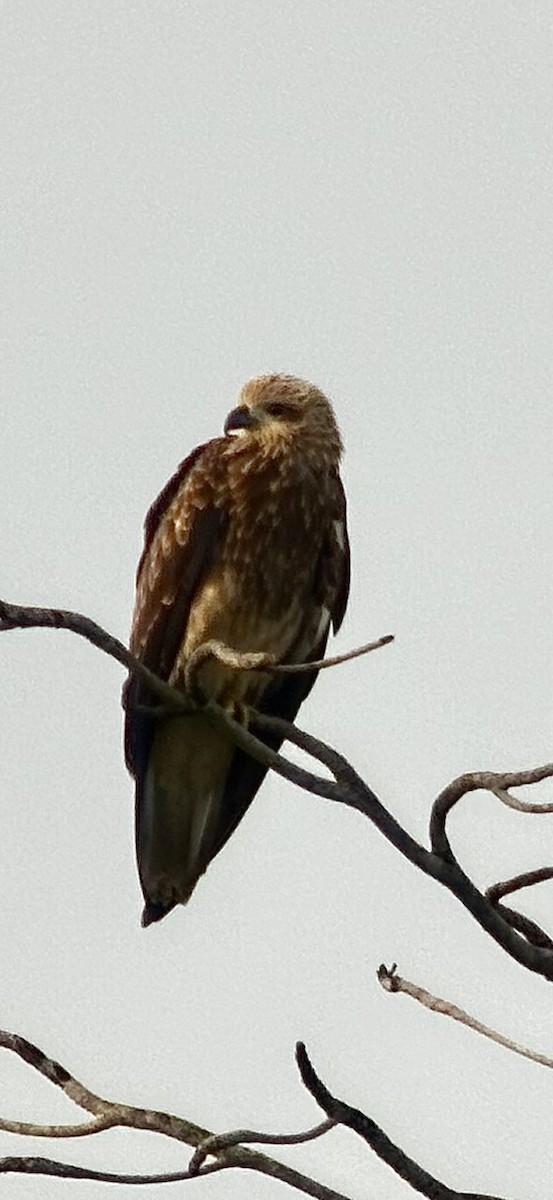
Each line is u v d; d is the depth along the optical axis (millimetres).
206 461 11625
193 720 11398
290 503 11609
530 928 8078
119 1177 7688
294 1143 7707
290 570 11672
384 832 7820
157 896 11789
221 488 11531
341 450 12188
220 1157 7801
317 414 11945
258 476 11562
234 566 11484
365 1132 7477
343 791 7910
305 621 11875
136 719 11500
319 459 11820
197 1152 7660
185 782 11695
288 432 11773
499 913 8039
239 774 11781
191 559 11453
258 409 11828
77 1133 8086
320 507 11773
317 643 11938
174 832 11727
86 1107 8203
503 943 7801
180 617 11461
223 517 11516
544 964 7789
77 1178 7633
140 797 11711
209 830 11766
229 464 11602
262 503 11539
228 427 11836
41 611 7762
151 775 11680
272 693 11922
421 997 7902
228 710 11484
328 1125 7781
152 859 11727
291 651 11859
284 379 12016
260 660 8062
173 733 11531
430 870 7762
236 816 11781
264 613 11602
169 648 11453
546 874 7910
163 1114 8117
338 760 7957
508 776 7398
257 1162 7801
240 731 8516
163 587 11492
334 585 11977
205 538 11477
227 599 11453
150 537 11789
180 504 11555
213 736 11469
